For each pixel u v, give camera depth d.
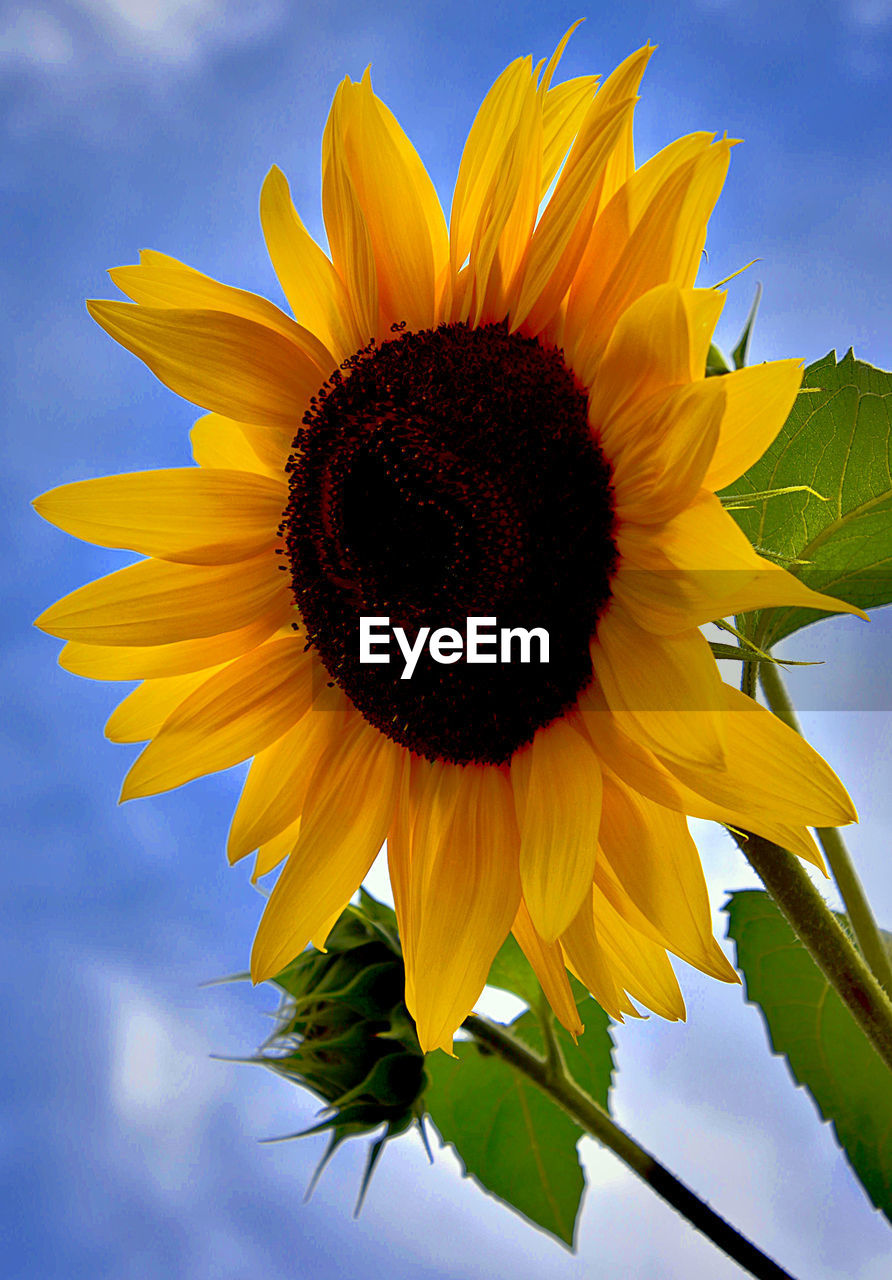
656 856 0.31
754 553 0.28
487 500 0.31
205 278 0.34
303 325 0.35
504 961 0.43
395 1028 0.39
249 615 0.36
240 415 0.35
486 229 0.32
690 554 0.28
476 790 0.34
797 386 0.27
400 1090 0.39
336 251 0.34
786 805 0.28
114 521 0.35
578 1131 0.45
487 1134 0.46
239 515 0.36
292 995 0.40
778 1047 0.42
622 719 0.29
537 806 0.31
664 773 0.30
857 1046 0.42
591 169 0.30
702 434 0.27
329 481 0.34
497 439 0.31
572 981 0.44
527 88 0.31
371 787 0.36
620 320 0.29
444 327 0.33
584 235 0.31
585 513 0.30
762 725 0.29
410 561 0.33
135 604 0.35
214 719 0.36
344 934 0.40
